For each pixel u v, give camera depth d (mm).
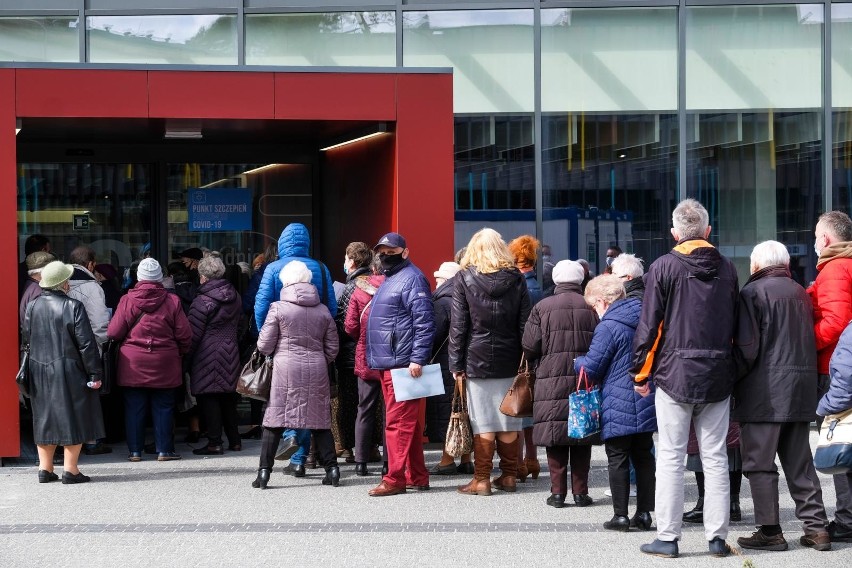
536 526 8031
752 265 7523
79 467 10461
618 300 7926
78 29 12820
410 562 7051
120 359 10578
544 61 13031
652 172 13117
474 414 9023
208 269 11109
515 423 9078
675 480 7172
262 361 9570
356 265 10344
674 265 7113
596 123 13078
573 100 13055
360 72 10945
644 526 7902
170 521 8211
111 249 13344
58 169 13227
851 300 7418
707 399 7043
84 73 10477
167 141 13078
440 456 10914
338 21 12977
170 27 12898
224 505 8766
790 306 7266
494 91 13047
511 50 13031
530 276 9977
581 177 13062
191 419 12125
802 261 13219
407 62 13008
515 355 8992
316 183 13602
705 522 7262
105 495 9148
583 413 7844
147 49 12883
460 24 13031
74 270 10805
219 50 12930
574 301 8539
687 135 13141
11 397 10305
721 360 7074
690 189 13148
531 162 13016
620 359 7777
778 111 13211
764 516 7309
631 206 13102
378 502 8875
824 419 6828
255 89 10789
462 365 8992
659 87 13117
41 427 9539
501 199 13008
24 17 12805
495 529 7938
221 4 12898
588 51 13070
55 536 7746
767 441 7273
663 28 13094
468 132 13016
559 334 8477
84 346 9594
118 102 10547
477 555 7219
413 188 10992
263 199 13570
